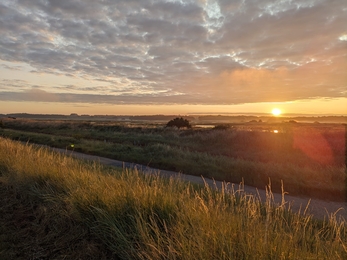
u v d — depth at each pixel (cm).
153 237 339
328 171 1011
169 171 1184
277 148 1667
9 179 638
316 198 800
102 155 1630
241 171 1067
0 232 392
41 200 517
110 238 366
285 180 927
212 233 303
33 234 389
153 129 3597
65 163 721
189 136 2498
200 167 1184
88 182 536
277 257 262
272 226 318
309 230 362
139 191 451
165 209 394
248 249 271
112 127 4206
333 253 280
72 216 432
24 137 2683
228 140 2020
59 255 335
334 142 1655
